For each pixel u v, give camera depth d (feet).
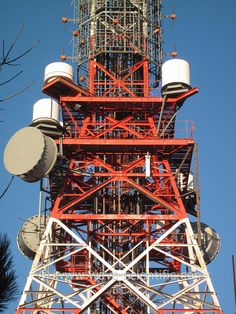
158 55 179.93
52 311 135.85
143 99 163.53
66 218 149.69
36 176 147.33
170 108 164.96
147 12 183.52
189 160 164.25
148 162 152.15
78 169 157.58
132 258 157.07
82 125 168.25
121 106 165.99
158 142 156.66
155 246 144.97
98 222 158.20
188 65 165.17
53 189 160.25
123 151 160.25
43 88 165.99
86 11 183.62
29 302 136.87
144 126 168.55
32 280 139.03
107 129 162.20
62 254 158.61
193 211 170.50
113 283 140.05
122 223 161.17
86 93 168.14
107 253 157.79
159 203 152.56
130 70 177.27
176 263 163.22
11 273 42.06
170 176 156.04
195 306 141.08
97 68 178.50
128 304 155.02
